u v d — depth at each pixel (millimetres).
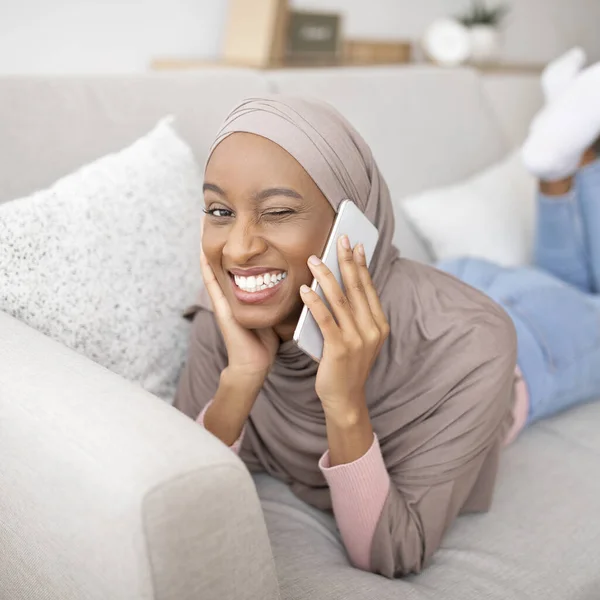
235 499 742
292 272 969
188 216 1342
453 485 1083
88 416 786
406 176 1938
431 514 1071
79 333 1179
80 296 1184
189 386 1275
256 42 2713
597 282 1912
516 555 1118
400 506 1051
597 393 1593
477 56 3322
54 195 1209
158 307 1281
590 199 1863
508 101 2490
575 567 1104
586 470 1337
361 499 1028
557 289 1608
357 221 994
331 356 968
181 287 1313
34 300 1141
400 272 1135
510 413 1339
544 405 1458
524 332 1478
